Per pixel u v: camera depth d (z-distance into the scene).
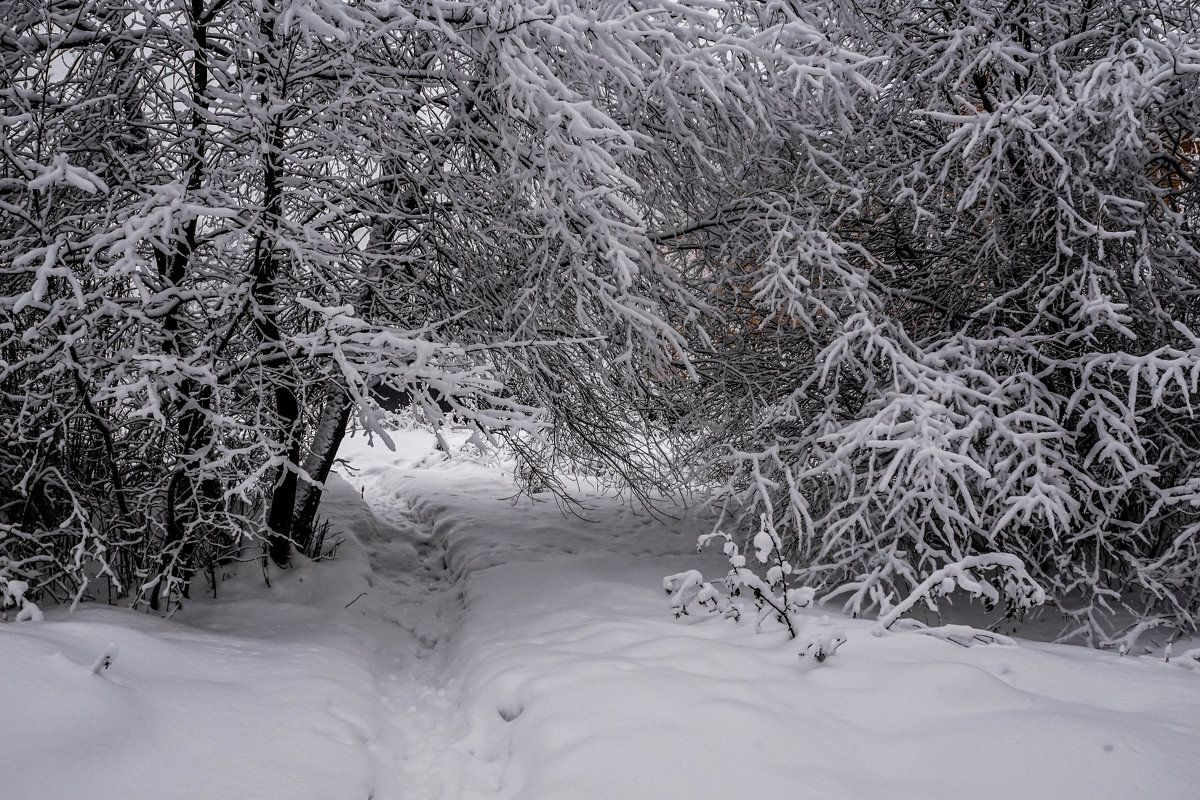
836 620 4.83
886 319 6.21
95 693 2.90
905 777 2.88
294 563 6.95
